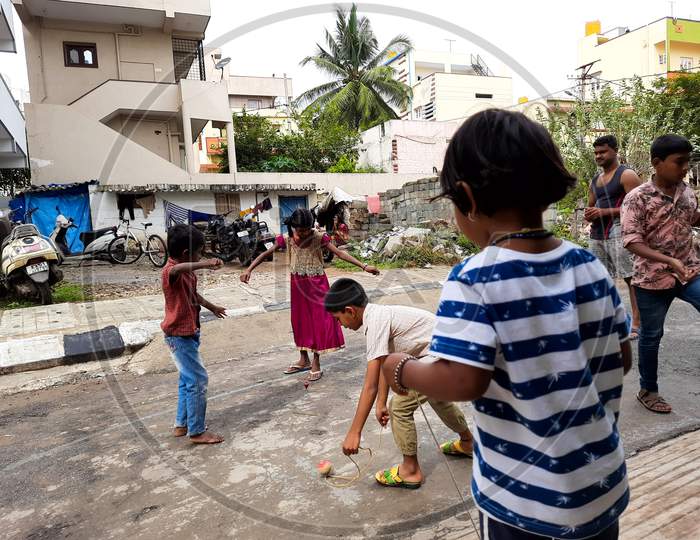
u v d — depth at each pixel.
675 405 2.76
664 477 1.96
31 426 3.06
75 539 1.90
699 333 4.03
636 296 2.70
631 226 2.59
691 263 2.60
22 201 10.52
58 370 4.13
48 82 10.79
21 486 2.32
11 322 5.28
